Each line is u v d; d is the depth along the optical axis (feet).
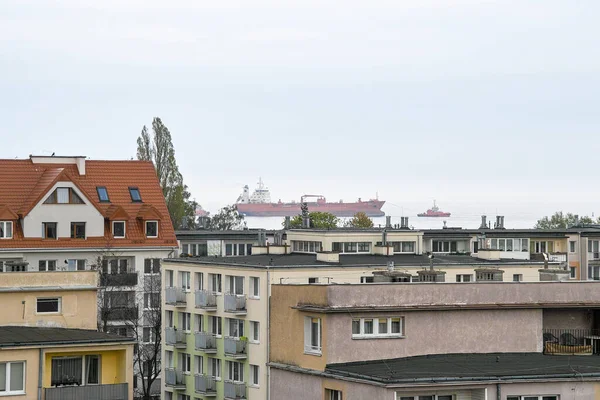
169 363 478.18
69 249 568.00
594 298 371.15
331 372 348.79
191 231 654.53
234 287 440.86
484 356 359.66
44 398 308.19
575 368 332.39
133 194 606.96
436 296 360.28
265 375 415.03
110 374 320.91
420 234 519.19
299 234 523.29
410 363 347.77
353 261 458.50
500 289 364.58
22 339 313.53
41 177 595.88
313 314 364.79
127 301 562.25
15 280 341.21
